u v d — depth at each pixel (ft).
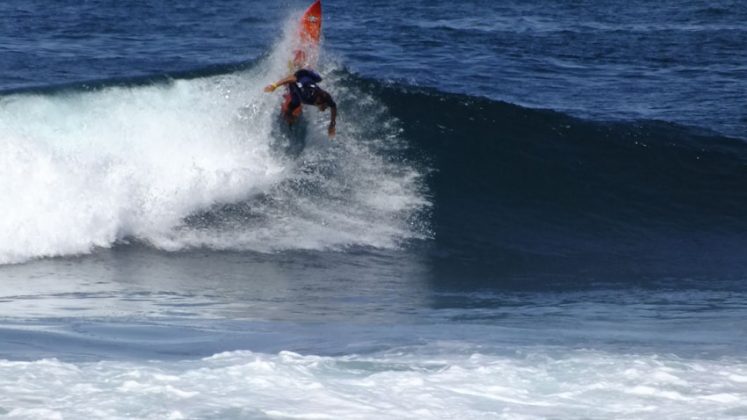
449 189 178.60
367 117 189.16
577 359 82.74
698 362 83.15
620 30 427.33
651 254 168.35
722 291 140.77
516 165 188.24
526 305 125.08
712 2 563.07
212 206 161.38
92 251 146.51
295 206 165.68
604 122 203.72
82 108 164.96
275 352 86.33
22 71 252.83
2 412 64.54
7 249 142.10
